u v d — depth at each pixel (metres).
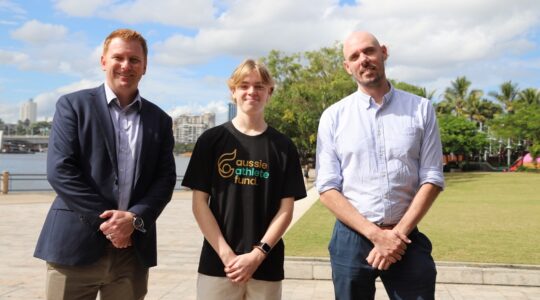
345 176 3.65
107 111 3.35
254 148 3.43
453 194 21.11
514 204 16.38
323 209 14.93
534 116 43.97
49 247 3.22
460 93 68.81
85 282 3.29
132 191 3.35
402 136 3.55
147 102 3.59
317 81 35.69
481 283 6.39
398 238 3.34
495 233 9.76
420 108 3.63
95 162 3.26
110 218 3.16
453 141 51.12
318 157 3.78
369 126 3.60
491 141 59.84
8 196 18.70
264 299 3.33
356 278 3.56
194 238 10.67
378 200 3.52
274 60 36.31
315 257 7.02
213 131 3.54
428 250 3.54
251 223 3.34
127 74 3.36
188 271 7.39
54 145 3.23
